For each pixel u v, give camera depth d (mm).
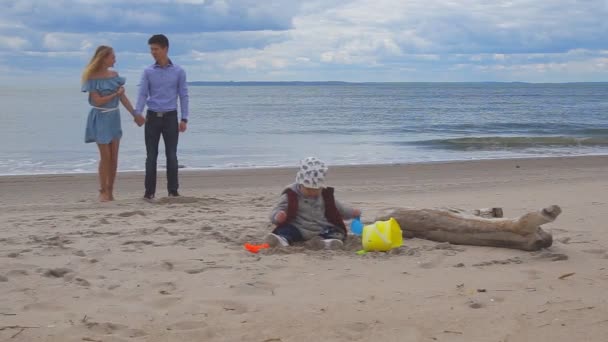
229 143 23344
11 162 17125
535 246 6035
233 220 8023
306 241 6488
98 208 9328
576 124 35219
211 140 24406
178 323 4109
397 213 6750
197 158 18922
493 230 6223
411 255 5961
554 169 16109
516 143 24078
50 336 3893
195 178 14125
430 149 22094
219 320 4176
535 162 17531
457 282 5016
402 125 33875
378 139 25688
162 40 9859
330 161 18453
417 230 6672
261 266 5527
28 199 10938
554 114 46812
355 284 4980
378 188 12398
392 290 4805
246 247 6191
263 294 4742
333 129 30547
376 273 5309
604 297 4582
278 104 63188
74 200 10672
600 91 145000
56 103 52969
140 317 4246
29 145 20859
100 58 9742
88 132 9977
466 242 6406
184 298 4625
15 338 3861
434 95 107062
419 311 4309
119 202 9914
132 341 3824
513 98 88812
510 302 4480
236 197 10781
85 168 16219
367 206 9586
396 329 3990
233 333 3947
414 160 18781
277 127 31328
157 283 5008
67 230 7316
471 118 41312
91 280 5125
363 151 21250
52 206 9570
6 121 30922
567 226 7488
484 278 5129
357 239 6543
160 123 10086
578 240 6641
